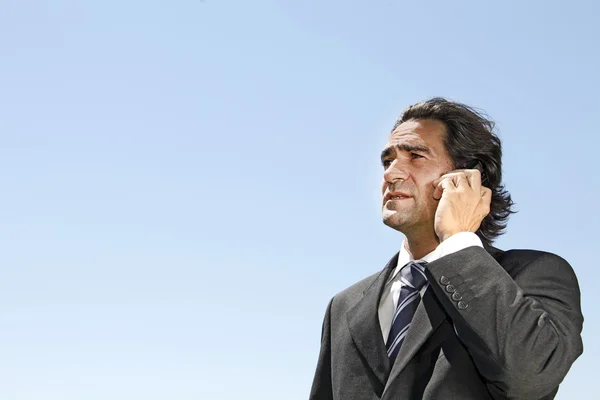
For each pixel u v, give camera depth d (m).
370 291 2.75
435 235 2.74
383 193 2.81
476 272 2.36
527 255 2.60
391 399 2.37
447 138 2.87
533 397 2.28
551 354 2.26
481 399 2.31
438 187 2.73
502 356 2.23
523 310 2.29
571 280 2.53
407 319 2.53
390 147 2.86
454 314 2.33
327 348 2.91
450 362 2.35
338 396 2.61
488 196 2.66
